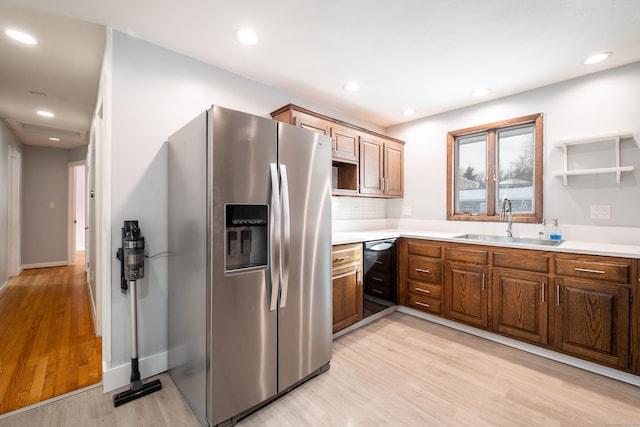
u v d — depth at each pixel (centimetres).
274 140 171
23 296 365
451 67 240
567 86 262
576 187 257
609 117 241
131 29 188
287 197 172
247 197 158
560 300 214
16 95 295
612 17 175
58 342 244
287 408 167
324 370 204
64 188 552
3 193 391
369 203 381
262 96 266
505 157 307
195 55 220
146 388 180
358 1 163
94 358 219
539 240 264
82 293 377
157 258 204
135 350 183
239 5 166
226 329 151
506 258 240
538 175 277
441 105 325
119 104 190
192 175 167
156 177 204
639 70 228
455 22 182
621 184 236
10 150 421
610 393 179
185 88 219
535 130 279
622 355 189
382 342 247
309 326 192
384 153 348
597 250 199
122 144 191
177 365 187
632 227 232
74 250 563
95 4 164
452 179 341
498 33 193
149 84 202
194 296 163
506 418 158
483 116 315
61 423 153
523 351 233
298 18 178
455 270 271
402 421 156
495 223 307
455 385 188
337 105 325
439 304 283
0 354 224
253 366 162
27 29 188
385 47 211
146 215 200
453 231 340
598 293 198
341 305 251
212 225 146
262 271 165
